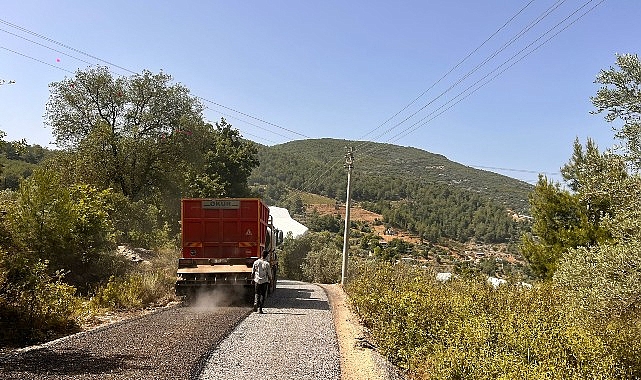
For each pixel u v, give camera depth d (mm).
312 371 8266
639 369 6473
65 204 17078
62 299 11719
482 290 11508
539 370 5773
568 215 20312
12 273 10977
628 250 7402
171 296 17953
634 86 8156
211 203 18359
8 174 45250
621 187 8078
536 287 11094
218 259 17094
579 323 7379
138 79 37719
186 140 38594
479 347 6938
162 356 8680
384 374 8500
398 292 12289
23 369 7578
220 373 7902
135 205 31484
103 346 9281
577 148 19000
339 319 14617
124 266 20344
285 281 36188
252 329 11766
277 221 70625
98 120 36688
